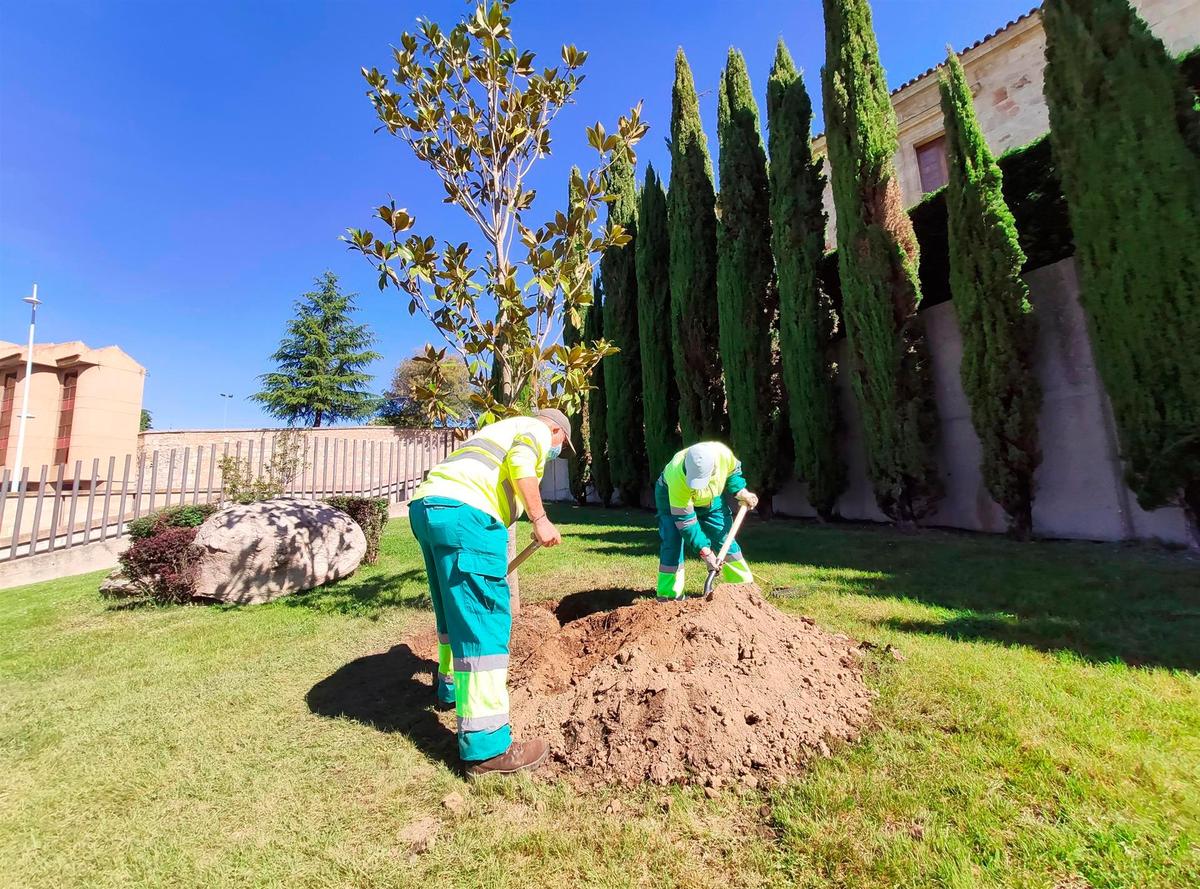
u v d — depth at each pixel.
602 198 4.54
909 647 3.20
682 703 2.37
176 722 2.85
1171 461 4.86
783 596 4.51
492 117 4.73
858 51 7.99
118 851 1.88
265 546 5.61
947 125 6.88
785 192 9.12
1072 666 2.86
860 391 8.03
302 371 32.25
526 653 3.69
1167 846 1.62
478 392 4.34
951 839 1.69
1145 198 4.96
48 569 8.80
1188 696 2.50
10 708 3.09
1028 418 6.32
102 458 19.53
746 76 10.38
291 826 1.98
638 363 14.16
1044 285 6.54
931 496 7.50
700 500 4.40
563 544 8.01
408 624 4.53
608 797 2.09
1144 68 5.05
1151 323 4.92
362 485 13.58
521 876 1.68
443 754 2.49
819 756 2.20
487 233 4.73
